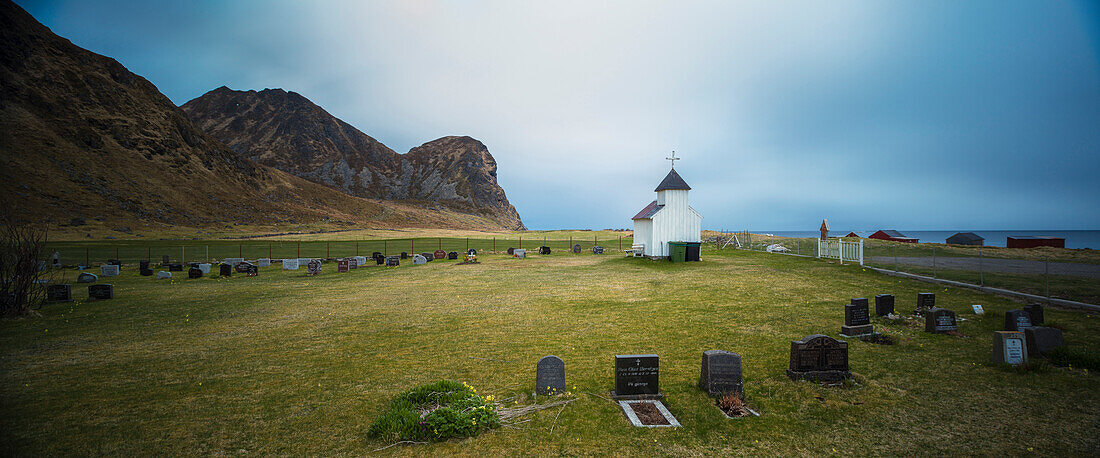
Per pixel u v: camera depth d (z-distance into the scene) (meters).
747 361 9.88
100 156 140.50
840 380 8.62
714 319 14.17
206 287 23.69
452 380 8.87
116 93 173.75
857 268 25.78
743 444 6.25
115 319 15.31
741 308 15.78
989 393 7.86
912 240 74.88
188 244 66.69
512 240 77.75
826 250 32.59
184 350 11.30
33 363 10.23
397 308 16.91
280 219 153.75
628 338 12.05
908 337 11.60
